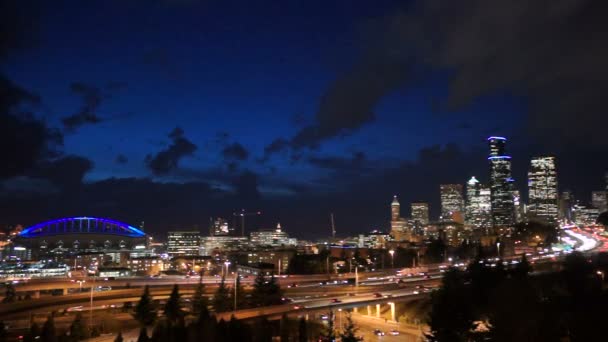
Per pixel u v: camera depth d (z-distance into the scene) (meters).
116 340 115.44
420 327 167.75
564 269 192.62
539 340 99.38
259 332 136.25
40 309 169.00
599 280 179.12
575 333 97.75
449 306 110.56
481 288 164.62
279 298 187.88
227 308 175.25
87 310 181.12
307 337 144.88
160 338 118.38
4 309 159.88
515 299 113.38
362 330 165.62
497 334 103.81
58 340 133.62
